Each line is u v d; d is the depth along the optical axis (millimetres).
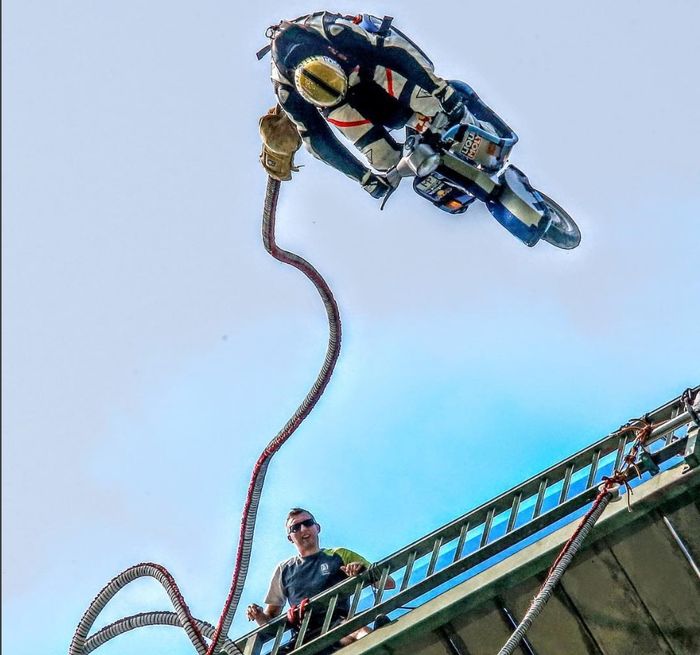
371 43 15266
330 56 15195
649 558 15211
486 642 15656
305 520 19922
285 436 16094
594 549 15422
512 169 16078
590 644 15391
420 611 15969
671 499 15070
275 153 15695
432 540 17547
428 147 15516
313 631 18297
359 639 16234
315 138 15664
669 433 16047
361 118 15523
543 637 15531
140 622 17188
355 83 15352
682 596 15094
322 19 15266
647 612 15203
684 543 15094
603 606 15359
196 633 16594
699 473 14898
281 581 19828
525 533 16328
